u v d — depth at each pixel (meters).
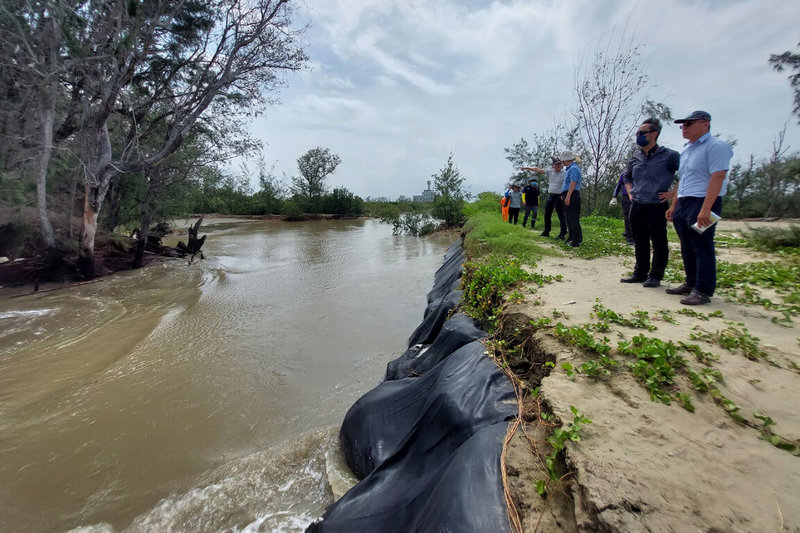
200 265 15.01
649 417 2.51
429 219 27.28
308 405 5.16
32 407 5.14
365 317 8.51
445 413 3.26
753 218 20.50
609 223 14.46
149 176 15.56
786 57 14.68
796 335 3.58
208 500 3.60
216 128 15.18
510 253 8.48
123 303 9.77
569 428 2.39
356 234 26.50
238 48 13.08
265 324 8.17
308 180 46.47
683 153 4.65
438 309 6.61
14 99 10.91
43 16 10.34
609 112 16.38
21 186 11.59
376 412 4.00
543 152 21.23
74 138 12.45
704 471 2.06
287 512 3.43
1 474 3.98
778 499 1.88
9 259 11.98
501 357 3.95
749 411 2.53
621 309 4.43
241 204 41.75
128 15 11.05
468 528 2.08
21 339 7.37
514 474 2.34
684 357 3.12
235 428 4.70
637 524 1.77
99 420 4.87
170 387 5.64
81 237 12.32
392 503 2.85
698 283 4.53
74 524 3.40
